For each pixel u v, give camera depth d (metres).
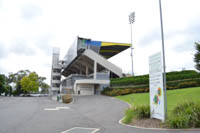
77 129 7.67
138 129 7.43
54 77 69.00
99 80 39.50
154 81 9.48
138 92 29.33
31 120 10.21
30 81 64.81
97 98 29.38
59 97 29.16
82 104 22.05
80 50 45.66
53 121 9.91
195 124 7.47
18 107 18.28
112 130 7.38
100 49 58.16
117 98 26.97
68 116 12.04
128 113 9.52
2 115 12.30
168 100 17.34
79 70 63.16
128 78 37.47
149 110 9.84
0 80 63.59
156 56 9.48
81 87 41.09
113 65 44.91
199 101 9.05
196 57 18.61
